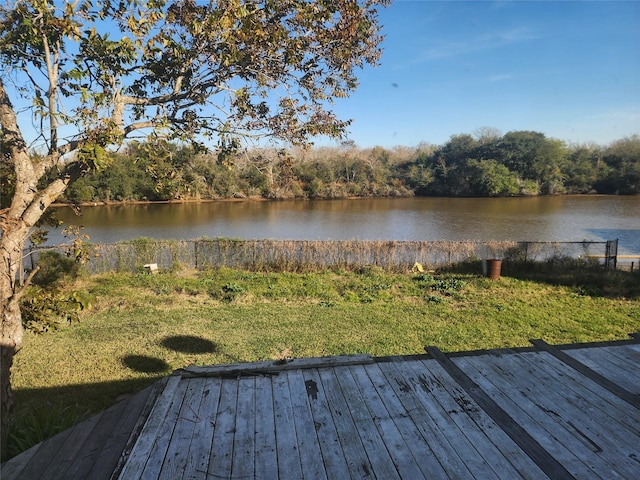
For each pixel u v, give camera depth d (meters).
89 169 4.06
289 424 2.96
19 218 4.05
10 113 4.08
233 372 3.70
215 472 2.48
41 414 4.31
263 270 14.34
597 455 2.63
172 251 14.21
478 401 3.24
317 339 7.79
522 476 2.45
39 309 4.93
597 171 61.25
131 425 3.14
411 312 9.54
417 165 68.94
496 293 11.37
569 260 14.31
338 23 4.68
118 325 8.52
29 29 3.83
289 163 5.61
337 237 25.39
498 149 62.53
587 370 3.73
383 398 3.30
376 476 2.45
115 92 4.34
